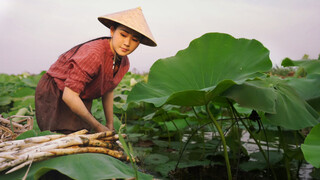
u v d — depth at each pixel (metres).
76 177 1.23
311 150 1.36
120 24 2.02
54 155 1.39
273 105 1.52
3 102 5.12
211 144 2.96
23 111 3.20
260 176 1.89
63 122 2.21
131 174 1.42
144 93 1.96
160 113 2.92
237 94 1.61
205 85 1.95
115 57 2.17
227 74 1.93
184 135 3.51
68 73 2.04
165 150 2.67
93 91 2.20
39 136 1.65
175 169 2.03
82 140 1.51
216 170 2.02
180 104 1.73
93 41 2.12
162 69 2.07
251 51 1.96
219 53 2.03
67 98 1.96
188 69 2.03
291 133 3.29
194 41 2.10
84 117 2.01
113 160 1.50
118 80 2.35
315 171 1.98
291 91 1.78
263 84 1.69
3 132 1.88
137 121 4.37
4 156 1.28
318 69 2.16
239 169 2.04
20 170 1.36
